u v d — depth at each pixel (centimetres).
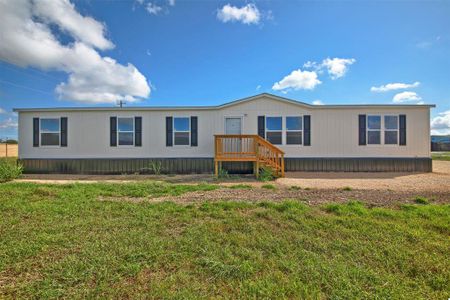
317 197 511
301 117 1020
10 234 296
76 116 1048
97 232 307
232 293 189
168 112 1044
